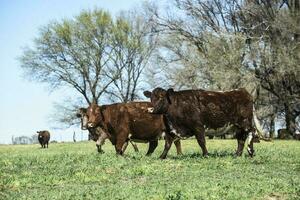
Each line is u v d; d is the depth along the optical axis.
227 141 42.50
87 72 73.06
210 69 56.28
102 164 18.62
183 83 58.75
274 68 53.91
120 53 73.38
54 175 16.88
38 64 72.12
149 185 14.47
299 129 57.66
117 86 75.06
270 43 55.22
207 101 20.52
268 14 57.75
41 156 24.47
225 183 14.27
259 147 30.28
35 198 13.23
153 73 63.47
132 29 73.12
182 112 20.23
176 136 20.56
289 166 18.28
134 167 17.53
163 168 17.59
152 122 22.17
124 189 13.79
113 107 22.00
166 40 62.91
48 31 71.94
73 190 14.19
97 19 71.44
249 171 16.91
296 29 53.94
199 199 12.32
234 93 21.16
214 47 56.66
